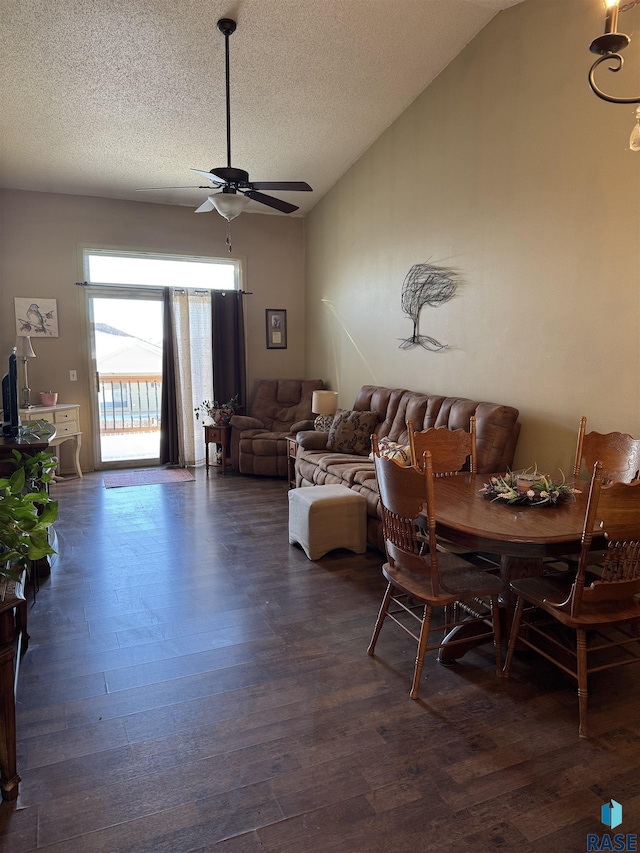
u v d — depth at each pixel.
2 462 3.14
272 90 4.28
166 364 6.30
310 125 4.85
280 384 6.62
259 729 1.91
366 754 1.79
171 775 1.70
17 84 3.96
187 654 2.40
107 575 3.28
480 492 2.57
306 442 5.03
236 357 6.68
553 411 3.34
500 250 3.71
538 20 3.31
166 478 5.89
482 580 2.22
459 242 4.11
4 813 1.55
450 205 4.19
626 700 2.09
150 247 6.23
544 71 3.29
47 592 3.04
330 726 1.93
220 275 6.73
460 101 4.02
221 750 1.81
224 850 1.44
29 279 5.75
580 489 2.63
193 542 3.88
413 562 2.16
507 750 1.81
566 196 3.18
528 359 3.52
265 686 2.17
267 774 1.70
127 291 6.17
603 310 2.99
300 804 1.59
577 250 3.13
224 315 6.55
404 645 2.49
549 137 3.28
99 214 5.98
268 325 6.93
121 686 2.17
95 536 4.00
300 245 7.02
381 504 2.32
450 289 4.24
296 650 2.44
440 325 4.38
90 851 1.43
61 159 5.10
